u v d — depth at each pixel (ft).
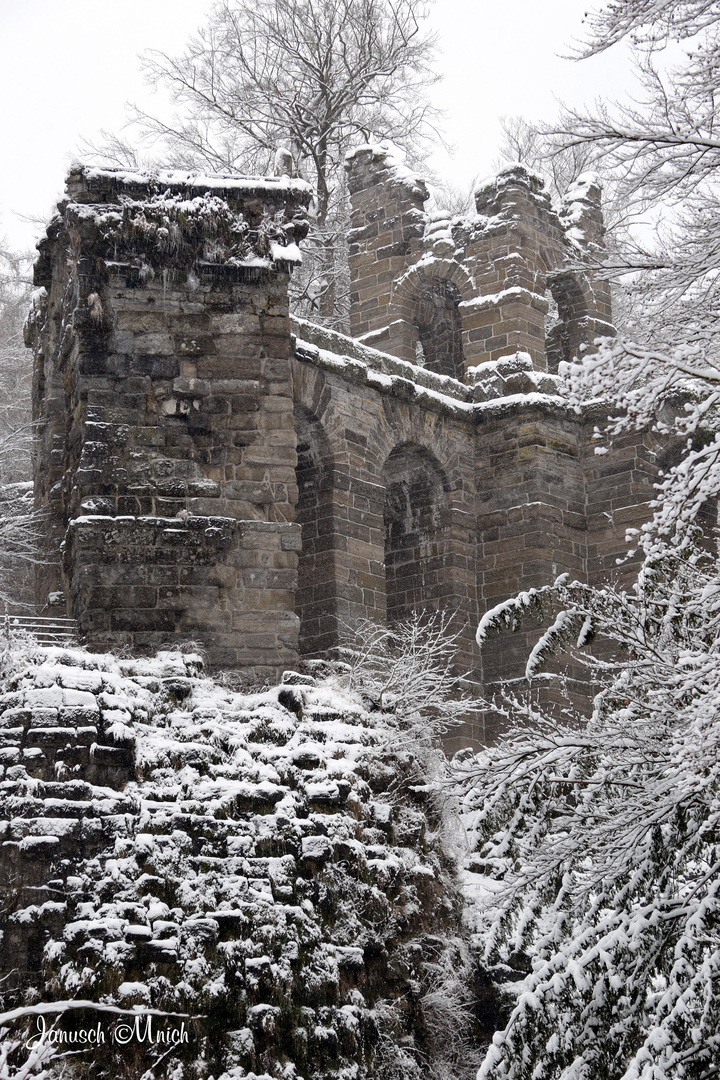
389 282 100.94
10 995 50.26
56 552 76.89
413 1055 58.39
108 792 55.88
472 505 92.53
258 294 73.10
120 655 66.49
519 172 98.43
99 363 70.38
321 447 83.56
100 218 71.36
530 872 38.99
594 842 38.34
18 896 52.11
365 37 122.11
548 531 90.27
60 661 60.03
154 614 67.67
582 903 37.93
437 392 91.30
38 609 77.71
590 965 36.40
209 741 60.44
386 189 102.53
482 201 99.60
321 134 123.44
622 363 35.45
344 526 82.94
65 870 53.01
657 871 37.65
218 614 68.69
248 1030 52.29
